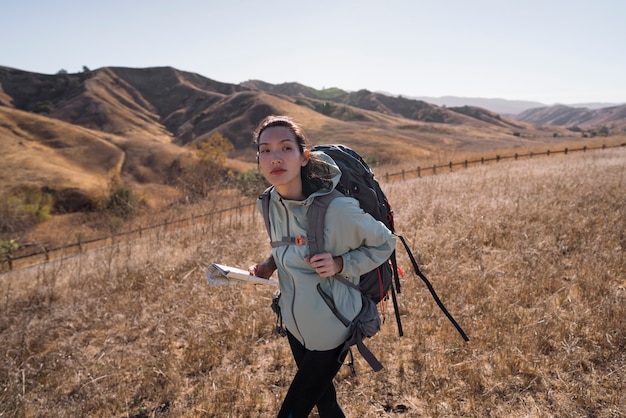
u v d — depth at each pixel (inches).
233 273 81.7
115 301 215.6
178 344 169.8
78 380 147.6
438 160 998.4
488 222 249.1
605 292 164.4
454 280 184.9
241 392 133.0
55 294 245.8
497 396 119.5
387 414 118.6
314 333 81.7
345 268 78.2
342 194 79.7
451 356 137.8
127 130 5073.8
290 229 81.2
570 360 126.6
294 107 4911.4
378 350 144.7
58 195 2031.3
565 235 223.5
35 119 3275.1
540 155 955.3
